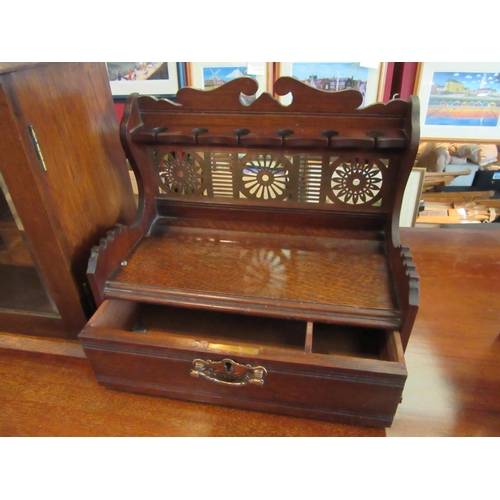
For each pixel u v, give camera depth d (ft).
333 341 2.37
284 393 1.91
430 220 4.35
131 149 2.40
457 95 4.03
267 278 2.24
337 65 4.05
